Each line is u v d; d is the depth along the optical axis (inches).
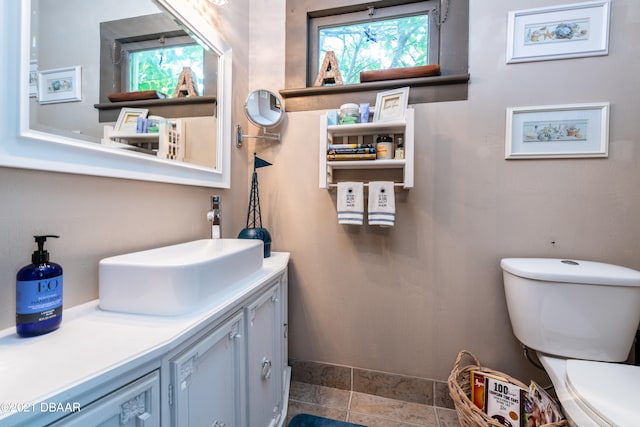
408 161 47.7
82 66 26.4
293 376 58.6
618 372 32.7
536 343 41.4
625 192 44.3
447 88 50.6
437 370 52.1
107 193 29.3
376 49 56.5
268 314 39.7
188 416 22.5
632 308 37.5
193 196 43.2
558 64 46.4
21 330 20.0
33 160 22.1
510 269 43.9
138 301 24.3
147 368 19.0
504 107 48.4
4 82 20.6
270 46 59.7
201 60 43.6
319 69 59.1
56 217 24.6
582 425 28.2
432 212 51.7
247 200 60.1
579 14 45.3
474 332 50.5
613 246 44.8
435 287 52.0
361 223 50.1
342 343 56.5
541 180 47.3
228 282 30.5
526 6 47.4
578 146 45.6
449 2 50.7
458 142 50.3
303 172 57.9
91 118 27.1
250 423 33.6
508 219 48.7
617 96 44.3
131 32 31.7
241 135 56.7
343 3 55.4
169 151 37.2
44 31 23.2
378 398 53.8
